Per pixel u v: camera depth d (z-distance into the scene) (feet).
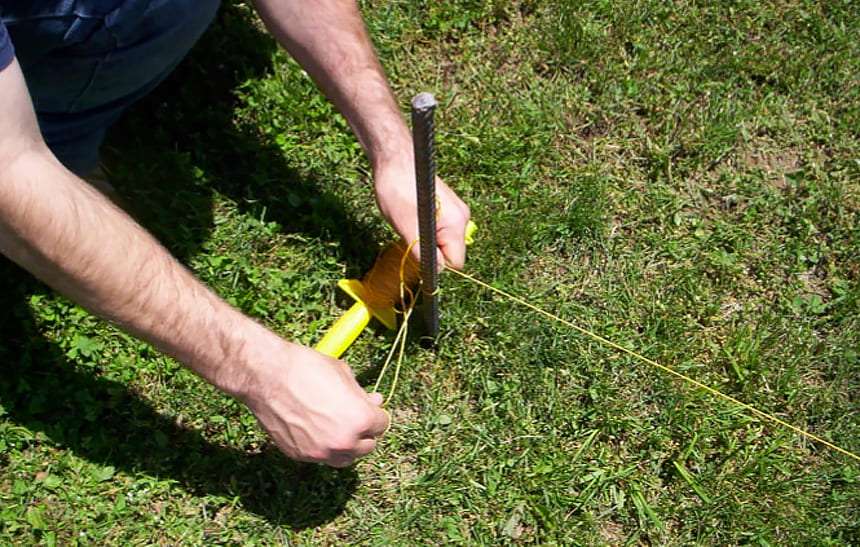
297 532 7.32
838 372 8.11
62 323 7.86
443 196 7.09
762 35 10.23
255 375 5.76
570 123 9.50
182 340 5.57
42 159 4.92
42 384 7.61
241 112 9.23
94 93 7.24
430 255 6.33
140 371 7.75
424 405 7.88
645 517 7.44
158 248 5.49
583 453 7.68
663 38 10.09
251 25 9.70
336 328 7.39
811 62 10.01
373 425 5.92
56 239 4.95
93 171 8.33
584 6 10.19
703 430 7.74
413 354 8.04
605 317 8.30
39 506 7.24
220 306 5.72
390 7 10.09
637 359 8.04
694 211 9.08
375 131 7.20
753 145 9.51
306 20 7.12
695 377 8.08
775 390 8.02
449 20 10.06
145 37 6.95
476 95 9.63
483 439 7.70
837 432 7.87
